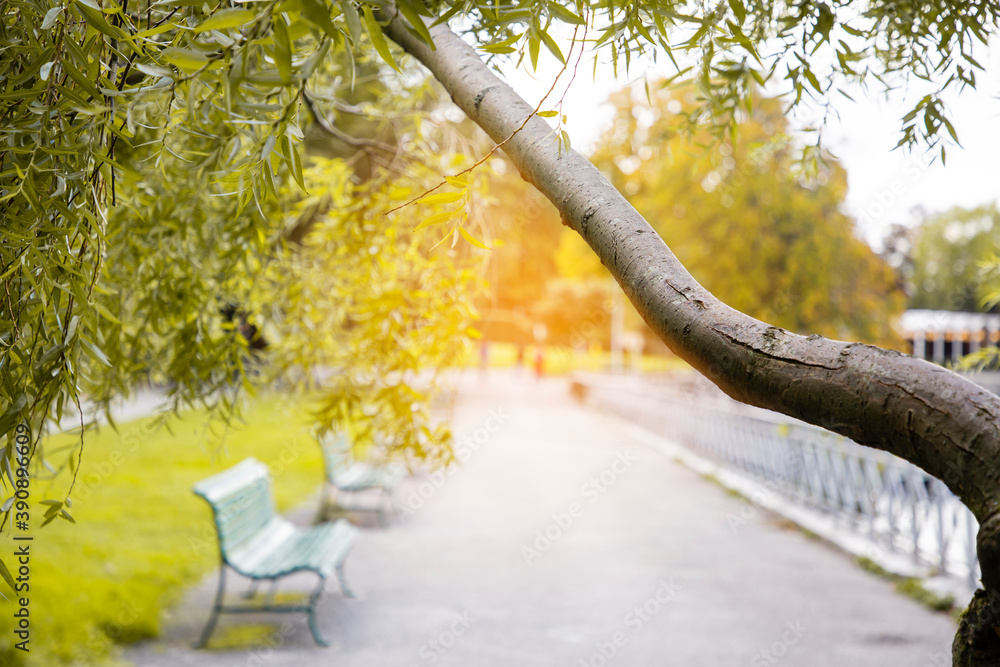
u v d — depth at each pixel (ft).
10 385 5.70
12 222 5.59
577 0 4.86
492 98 4.99
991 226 140.36
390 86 12.76
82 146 5.32
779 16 7.72
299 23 3.51
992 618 3.63
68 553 20.17
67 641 14.64
